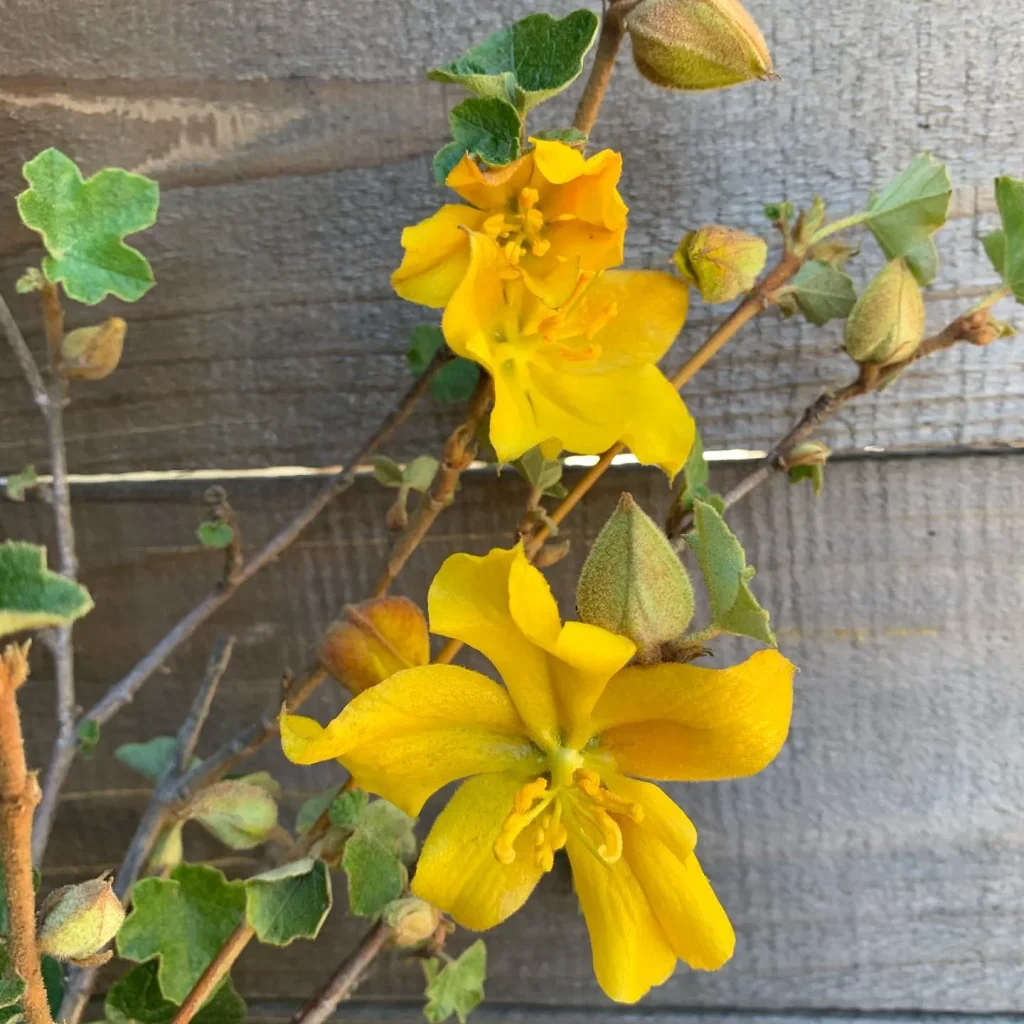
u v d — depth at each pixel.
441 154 0.16
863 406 0.21
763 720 0.14
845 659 0.22
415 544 0.19
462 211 0.16
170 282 0.22
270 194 0.21
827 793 0.23
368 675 0.17
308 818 0.22
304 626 0.23
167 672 0.24
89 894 0.14
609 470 0.22
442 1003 0.21
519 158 0.16
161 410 0.22
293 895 0.16
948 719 0.23
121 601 0.23
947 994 0.24
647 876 0.16
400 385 0.22
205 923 0.19
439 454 0.22
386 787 0.16
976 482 0.22
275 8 0.20
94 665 0.24
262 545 0.23
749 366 0.21
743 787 0.23
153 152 0.21
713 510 0.15
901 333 0.18
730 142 0.20
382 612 0.17
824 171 0.20
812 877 0.24
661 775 0.16
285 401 0.22
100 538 0.23
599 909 0.16
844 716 0.23
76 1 0.21
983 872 0.23
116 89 0.21
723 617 0.15
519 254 0.16
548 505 0.22
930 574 0.22
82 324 0.22
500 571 0.14
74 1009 0.18
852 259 0.21
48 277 0.17
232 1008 0.19
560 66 0.17
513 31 0.17
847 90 0.20
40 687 0.24
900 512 0.22
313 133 0.21
